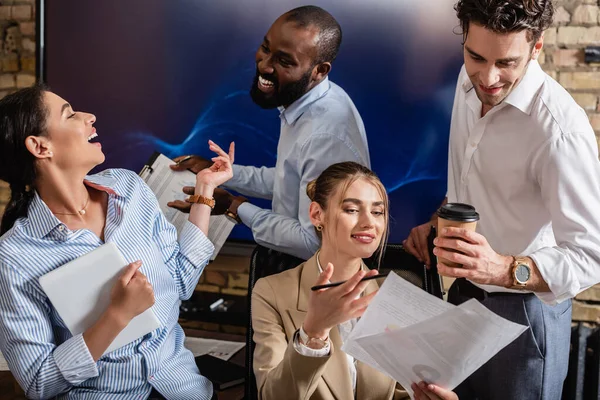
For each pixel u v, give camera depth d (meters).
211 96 2.29
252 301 1.68
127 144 2.39
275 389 1.42
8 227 1.56
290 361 1.37
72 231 1.52
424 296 1.21
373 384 1.59
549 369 1.70
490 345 1.16
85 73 2.39
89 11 2.35
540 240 1.70
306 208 2.12
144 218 1.68
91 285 1.40
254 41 2.21
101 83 2.38
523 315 1.69
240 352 2.20
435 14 2.09
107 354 1.54
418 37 2.11
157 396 1.63
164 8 2.29
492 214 1.73
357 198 1.56
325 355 1.36
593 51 2.09
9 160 1.49
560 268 1.46
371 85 2.15
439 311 1.20
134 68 2.35
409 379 1.33
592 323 2.24
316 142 2.14
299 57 2.16
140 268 1.59
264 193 2.27
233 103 2.27
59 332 1.51
